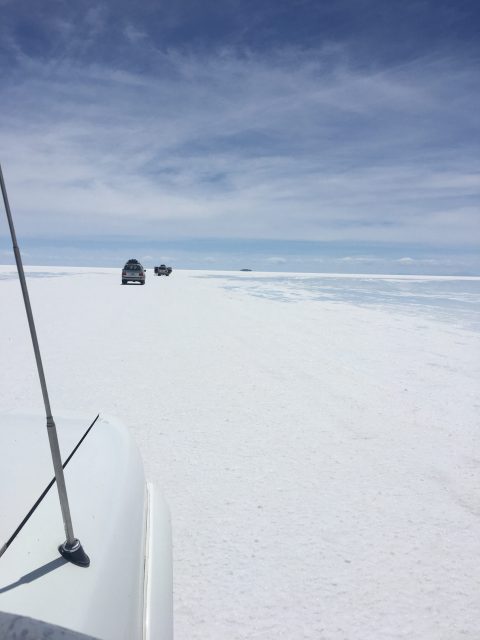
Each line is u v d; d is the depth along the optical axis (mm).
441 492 3414
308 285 40156
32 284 29281
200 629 2078
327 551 2662
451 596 2326
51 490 1500
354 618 2166
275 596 2291
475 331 11734
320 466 3805
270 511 3082
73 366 7070
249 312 15945
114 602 1252
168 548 1812
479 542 2795
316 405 5441
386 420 4973
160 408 5188
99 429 2057
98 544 1370
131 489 1779
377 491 3400
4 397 5375
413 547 2723
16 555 1210
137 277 33875
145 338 9852
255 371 7094
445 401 5695
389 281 56250
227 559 2566
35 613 1055
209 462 3822
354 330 11734
